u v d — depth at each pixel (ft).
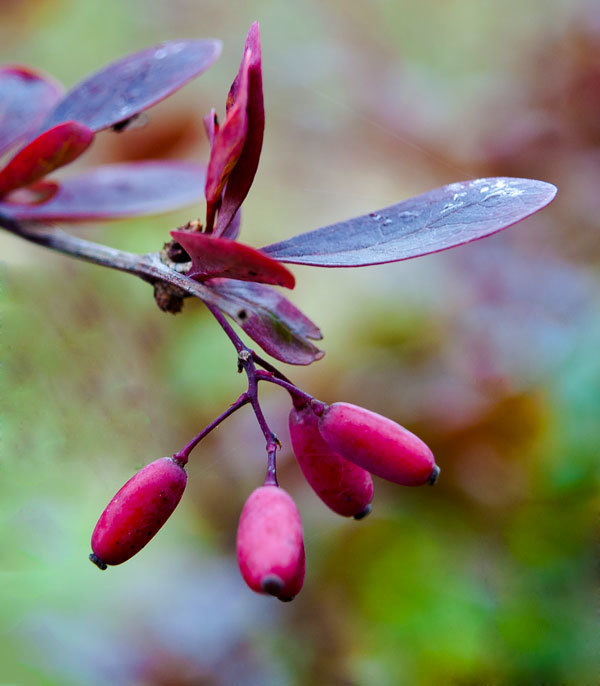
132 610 1.06
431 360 1.32
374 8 2.14
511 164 1.59
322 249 0.70
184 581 1.13
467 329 1.32
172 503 0.69
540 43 1.72
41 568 0.99
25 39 1.96
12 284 0.91
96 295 1.10
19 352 0.92
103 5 2.01
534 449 1.14
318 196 1.64
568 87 1.60
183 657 1.03
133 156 1.53
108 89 0.76
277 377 0.71
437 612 1.01
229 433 1.29
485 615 0.99
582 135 1.56
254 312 0.72
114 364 1.07
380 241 0.70
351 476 0.71
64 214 0.80
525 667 0.94
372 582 1.09
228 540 1.24
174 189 0.82
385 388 1.28
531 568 1.04
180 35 2.07
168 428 1.18
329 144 1.67
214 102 1.66
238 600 1.12
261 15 2.08
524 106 1.65
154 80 0.76
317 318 1.39
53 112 0.76
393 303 1.39
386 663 0.98
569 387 1.10
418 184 1.64
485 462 1.16
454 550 1.11
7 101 0.79
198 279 0.71
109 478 1.02
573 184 1.50
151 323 1.19
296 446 0.71
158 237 1.43
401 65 2.00
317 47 1.86
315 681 1.03
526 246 1.40
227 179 0.70
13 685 0.88
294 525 0.67
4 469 0.94
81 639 0.96
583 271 1.34
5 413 0.90
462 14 2.19
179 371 1.27
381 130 1.67
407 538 1.13
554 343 1.22
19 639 0.92
